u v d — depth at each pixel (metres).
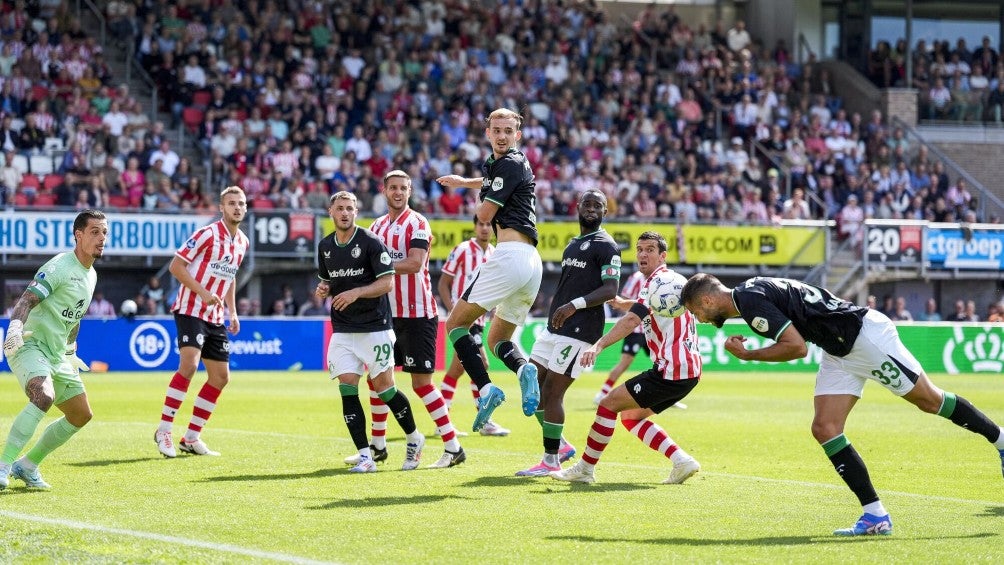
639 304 11.30
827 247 39.16
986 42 50.34
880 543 8.77
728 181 41.41
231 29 41.06
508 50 45.03
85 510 9.76
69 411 10.88
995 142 47.94
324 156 38.34
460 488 11.20
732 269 38.69
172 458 13.41
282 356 32.59
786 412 20.81
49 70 37.84
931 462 13.85
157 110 39.88
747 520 9.69
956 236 39.91
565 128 42.16
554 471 12.05
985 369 35.69
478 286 11.49
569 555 8.21
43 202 34.19
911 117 47.50
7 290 35.34
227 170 36.91
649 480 12.02
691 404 22.61
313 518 9.48
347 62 42.28
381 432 13.12
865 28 50.38
